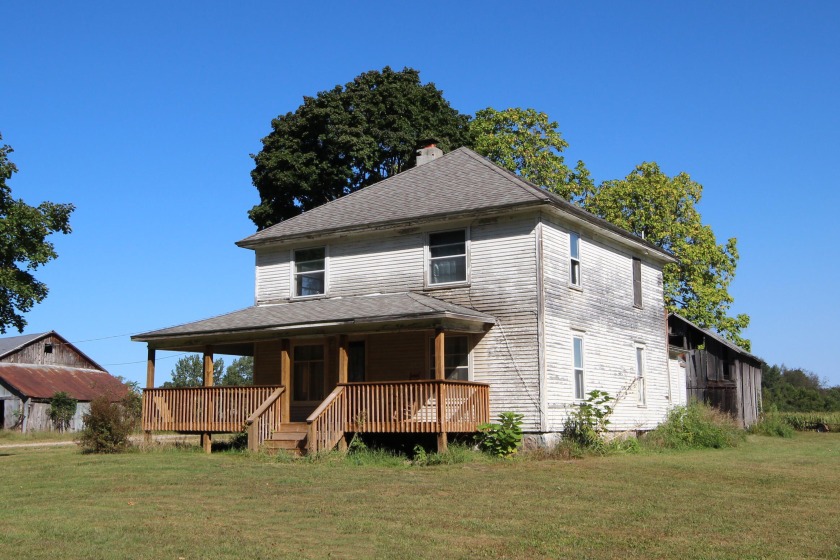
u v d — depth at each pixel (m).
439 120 47.56
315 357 27.20
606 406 24.83
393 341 25.88
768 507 13.99
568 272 25.11
